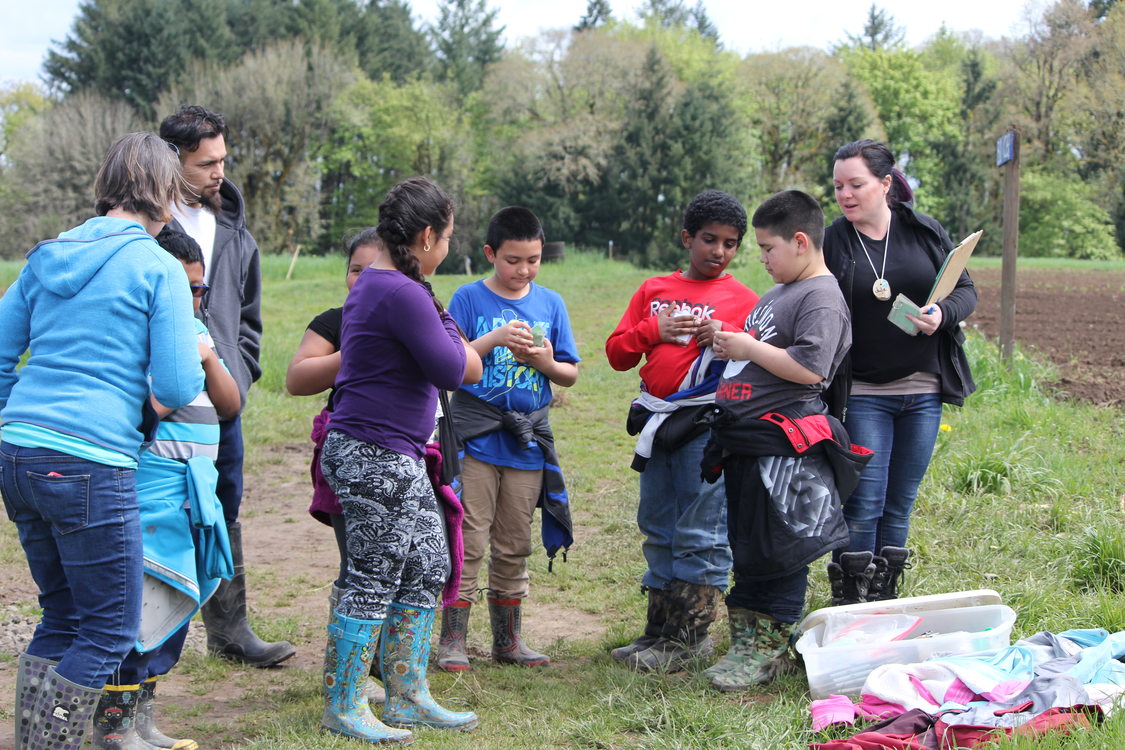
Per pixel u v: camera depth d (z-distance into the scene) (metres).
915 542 5.32
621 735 3.45
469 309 4.29
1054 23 59.06
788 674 3.89
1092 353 12.61
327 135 58.34
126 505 2.94
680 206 48.44
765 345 3.71
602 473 7.91
